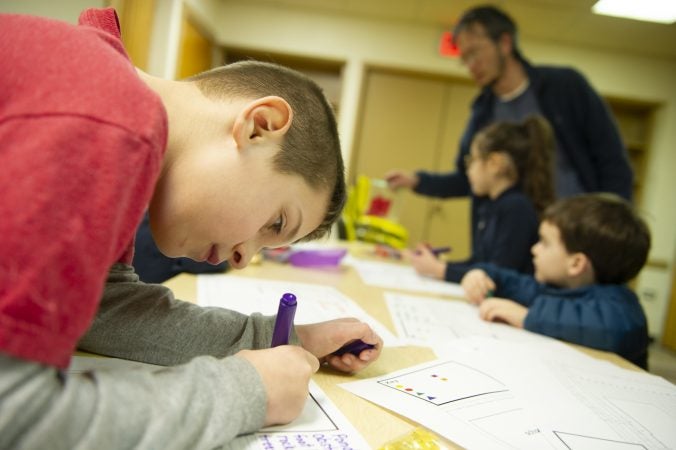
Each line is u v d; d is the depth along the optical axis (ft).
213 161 1.43
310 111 1.61
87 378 0.99
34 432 0.82
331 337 1.72
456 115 13.26
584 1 10.05
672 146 12.99
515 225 4.64
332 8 12.48
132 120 1.03
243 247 1.59
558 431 1.44
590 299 3.12
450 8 11.37
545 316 2.88
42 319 0.86
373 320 2.55
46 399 0.85
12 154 0.91
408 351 2.10
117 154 0.98
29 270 0.85
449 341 2.32
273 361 1.27
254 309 2.31
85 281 0.92
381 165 13.29
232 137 1.46
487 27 5.70
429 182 6.72
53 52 1.07
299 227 1.66
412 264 4.85
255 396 1.17
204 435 1.03
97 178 0.95
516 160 4.99
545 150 5.09
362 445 1.22
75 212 0.91
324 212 1.75
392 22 12.87
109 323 1.55
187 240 1.53
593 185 5.71
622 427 1.54
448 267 4.35
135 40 7.22
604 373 2.14
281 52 12.81
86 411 0.89
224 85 1.56
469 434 1.34
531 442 1.35
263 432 1.22
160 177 1.44
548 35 12.21
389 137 13.28
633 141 13.62
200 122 1.47
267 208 1.51
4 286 0.83
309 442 1.20
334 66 13.38
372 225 6.46
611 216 3.48
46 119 0.95
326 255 4.23
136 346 1.55
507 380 1.81
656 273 12.60
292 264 4.10
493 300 3.14
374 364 1.88
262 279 3.20
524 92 5.92
